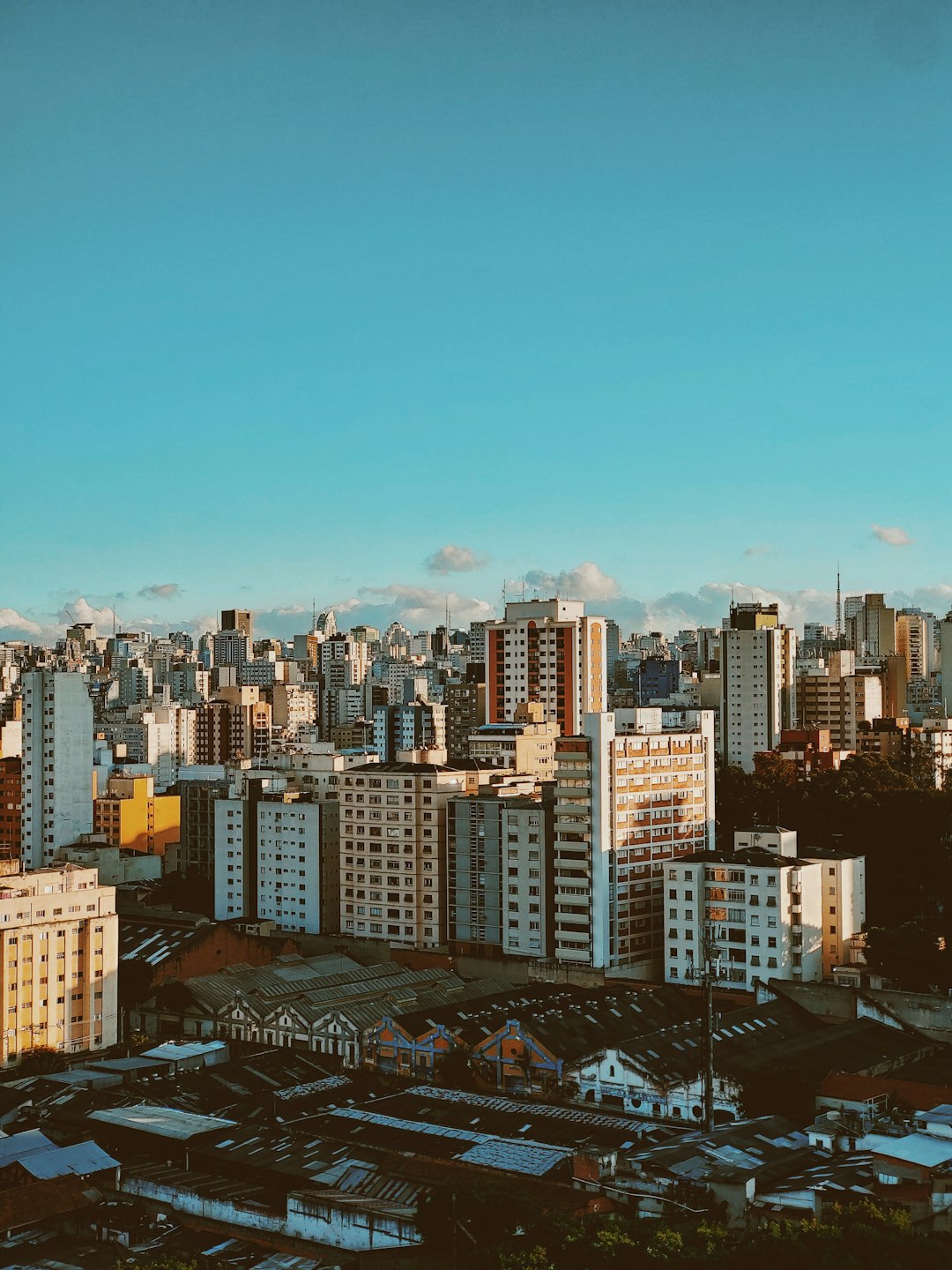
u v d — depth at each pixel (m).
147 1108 193.88
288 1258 151.00
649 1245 133.25
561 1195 155.12
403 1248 142.75
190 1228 162.50
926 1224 146.38
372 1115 193.00
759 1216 150.12
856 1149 169.62
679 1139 175.38
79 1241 157.88
